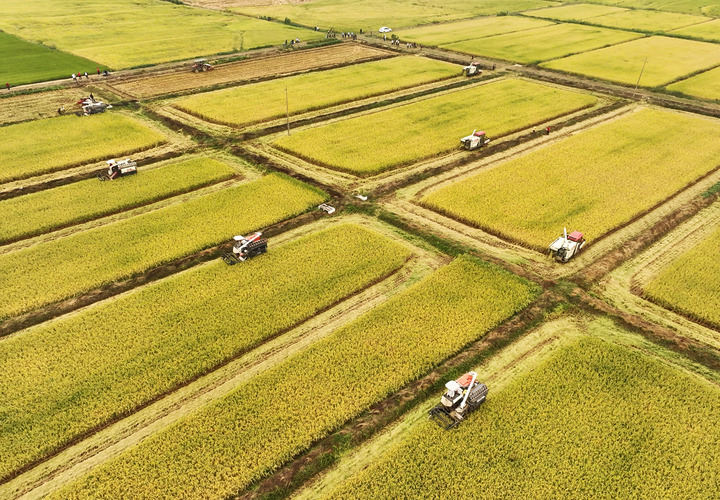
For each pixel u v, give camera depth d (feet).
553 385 92.89
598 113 235.20
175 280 122.01
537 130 215.72
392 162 181.98
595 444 81.82
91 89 262.26
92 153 187.73
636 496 74.02
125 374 96.07
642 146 196.85
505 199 157.89
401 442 82.48
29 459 81.25
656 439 82.79
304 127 217.56
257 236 130.52
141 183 167.63
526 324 109.29
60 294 117.80
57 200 157.07
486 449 80.69
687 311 112.88
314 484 77.30
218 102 242.78
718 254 131.85
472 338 104.68
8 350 101.60
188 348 102.17
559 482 75.72
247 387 93.20
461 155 191.52
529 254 133.59
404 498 73.61
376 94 257.55
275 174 174.29
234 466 78.79
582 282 122.31
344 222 148.97
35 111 229.86
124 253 132.46
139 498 74.28
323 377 95.35
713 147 196.13
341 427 86.63
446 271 125.18
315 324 110.73
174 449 81.82
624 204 154.81
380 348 101.50
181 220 147.23
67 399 90.94
